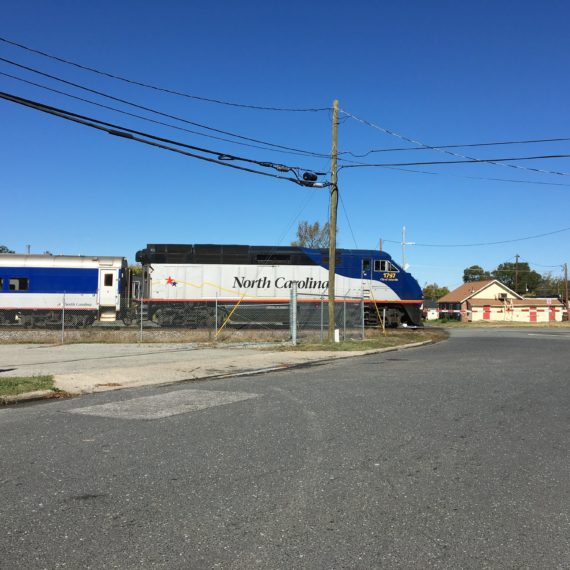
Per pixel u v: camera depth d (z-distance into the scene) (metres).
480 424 7.73
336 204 22.48
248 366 15.13
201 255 30.67
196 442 6.70
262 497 4.84
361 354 19.33
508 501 4.80
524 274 121.50
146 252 30.50
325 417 8.16
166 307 30.19
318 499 4.80
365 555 3.78
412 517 4.43
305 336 25.39
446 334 32.50
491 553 3.83
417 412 8.54
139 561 3.68
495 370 14.13
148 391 11.02
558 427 7.58
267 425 7.63
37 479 5.32
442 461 5.94
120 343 22.67
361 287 32.34
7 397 9.72
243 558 3.73
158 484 5.18
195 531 4.14
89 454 6.18
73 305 30.02
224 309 30.52
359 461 5.92
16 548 3.86
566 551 3.87
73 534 4.08
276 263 31.23
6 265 29.72
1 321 29.61
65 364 15.16
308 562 3.68
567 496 4.93
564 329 43.50
